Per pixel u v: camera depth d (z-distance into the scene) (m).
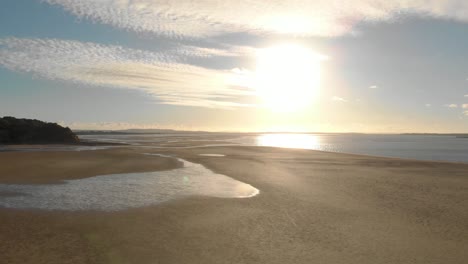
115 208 14.37
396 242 10.30
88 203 15.27
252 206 14.77
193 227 11.71
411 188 19.14
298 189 18.75
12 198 16.19
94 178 22.48
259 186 19.67
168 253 9.31
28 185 19.70
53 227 11.63
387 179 22.34
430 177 23.31
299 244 10.09
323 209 14.25
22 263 8.59
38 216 13.04
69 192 17.75
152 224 12.05
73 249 9.57
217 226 11.84
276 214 13.45
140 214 13.41
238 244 10.05
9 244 9.95
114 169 26.81
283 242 10.23
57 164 29.31
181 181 21.45
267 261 8.82
